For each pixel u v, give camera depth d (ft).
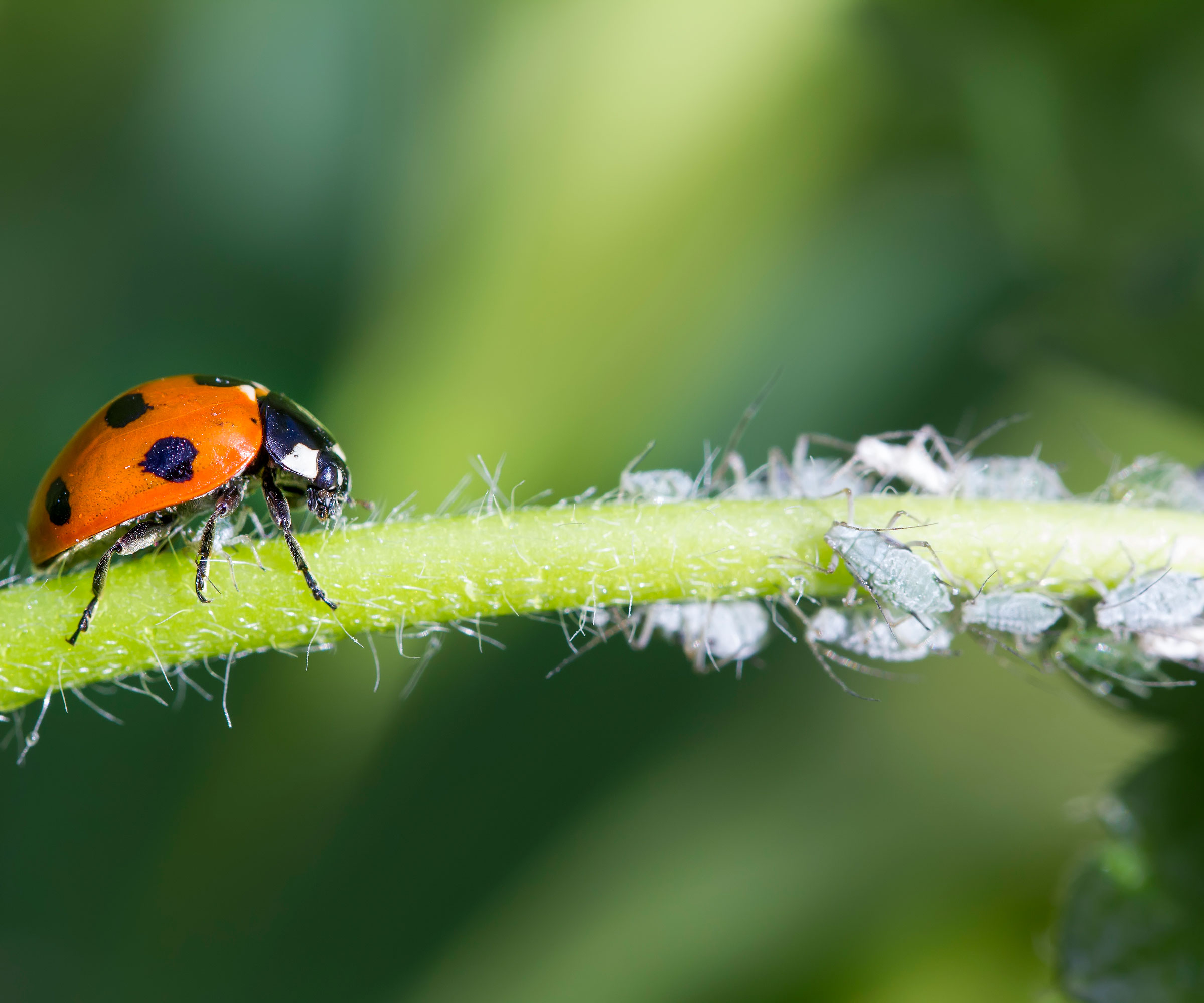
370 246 0.37
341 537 0.31
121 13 0.37
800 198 0.37
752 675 0.36
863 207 0.37
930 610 0.31
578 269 0.37
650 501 0.31
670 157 0.37
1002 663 0.31
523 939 0.35
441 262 0.37
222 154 0.37
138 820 0.35
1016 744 0.36
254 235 0.37
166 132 0.37
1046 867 0.36
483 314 0.37
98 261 0.36
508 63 0.37
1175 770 0.32
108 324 0.36
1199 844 0.32
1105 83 0.36
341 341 0.37
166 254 0.37
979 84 0.36
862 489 0.32
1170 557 0.31
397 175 0.37
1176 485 0.31
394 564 0.31
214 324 0.37
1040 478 0.32
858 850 0.36
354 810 0.35
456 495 0.31
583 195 0.37
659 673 0.35
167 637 0.31
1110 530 0.31
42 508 0.33
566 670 0.35
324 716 0.35
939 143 0.37
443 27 0.37
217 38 0.37
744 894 0.35
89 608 0.31
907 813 0.36
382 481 0.36
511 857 0.35
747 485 0.32
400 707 0.35
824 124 0.37
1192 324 0.35
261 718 0.35
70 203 0.37
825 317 0.37
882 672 0.31
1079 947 0.33
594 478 0.36
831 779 0.36
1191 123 0.36
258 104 0.37
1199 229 0.35
